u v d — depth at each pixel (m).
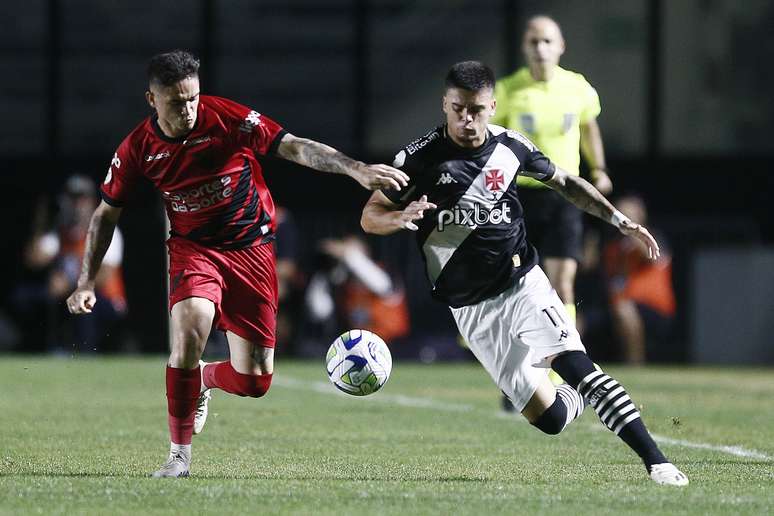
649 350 73.81
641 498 22.14
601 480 25.00
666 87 84.12
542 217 37.91
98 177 84.75
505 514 20.42
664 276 71.44
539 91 37.97
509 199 25.78
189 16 85.31
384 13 85.06
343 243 73.88
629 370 66.56
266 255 26.72
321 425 36.22
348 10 85.12
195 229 26.09
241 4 85.12
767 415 40.44
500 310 26.06
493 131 25.94
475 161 25.56
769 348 72.00
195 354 25.16
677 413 41.00
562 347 25.20
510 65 84.75
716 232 78.00
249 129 25.34
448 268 26.05
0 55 85.31
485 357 26.58
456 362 74.25
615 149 84.25
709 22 84.06
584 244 73.19
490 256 25.81
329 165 24.70
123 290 77.50
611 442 32.22
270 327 27.05
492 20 84.81
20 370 60.06
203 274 25.73
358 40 85.19
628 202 71.25
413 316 75.31
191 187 25.66
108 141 85.69
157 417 37.91
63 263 68.00
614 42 84.12
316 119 85.50
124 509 20.64
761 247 75.62
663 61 84.12
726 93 84.12
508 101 38.06
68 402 43.25
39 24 85.19
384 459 28.33
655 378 59.34
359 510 20.67
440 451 30.06
